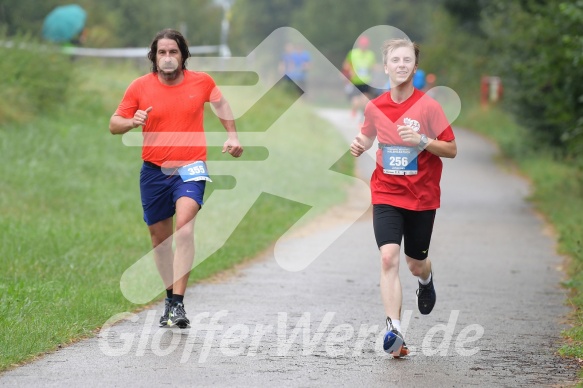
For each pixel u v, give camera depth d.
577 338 19.62
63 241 29.47
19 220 32.41
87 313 20.72
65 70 56.88
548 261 30.86
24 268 25.41
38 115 52.25
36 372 16.42
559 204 43.50
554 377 16.67
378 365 17.36
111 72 66.19
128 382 15.85
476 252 32.53
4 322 19.14
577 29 41.53
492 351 18.69
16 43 55.62
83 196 39.56
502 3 56.25
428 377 16.53
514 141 71.56
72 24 65.75
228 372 16.64
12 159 43.31
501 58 63.22
